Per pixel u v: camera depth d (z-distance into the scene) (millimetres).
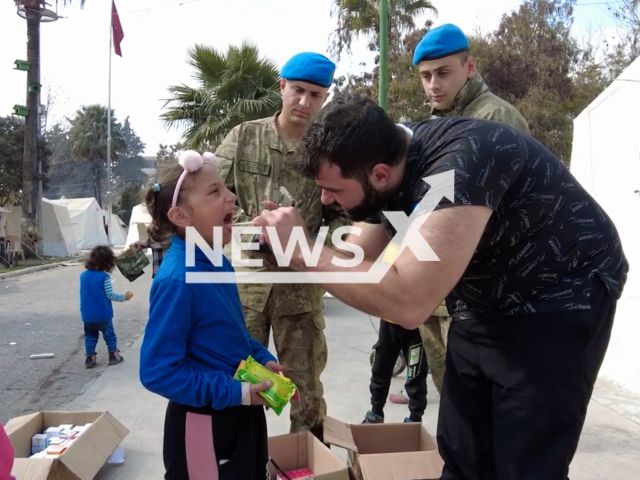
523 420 1401
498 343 1471
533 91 13320
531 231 1379
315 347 2502
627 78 3623
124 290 9562
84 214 24359
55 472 2166
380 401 3035
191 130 10445
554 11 14250
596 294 1432
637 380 3576
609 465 2633
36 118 16781
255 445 1771
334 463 2145
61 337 5688
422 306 1262
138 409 3430
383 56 5398
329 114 1371
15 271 13336
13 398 3697
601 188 3936
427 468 2141
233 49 10148
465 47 2660
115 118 43594
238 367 1727
